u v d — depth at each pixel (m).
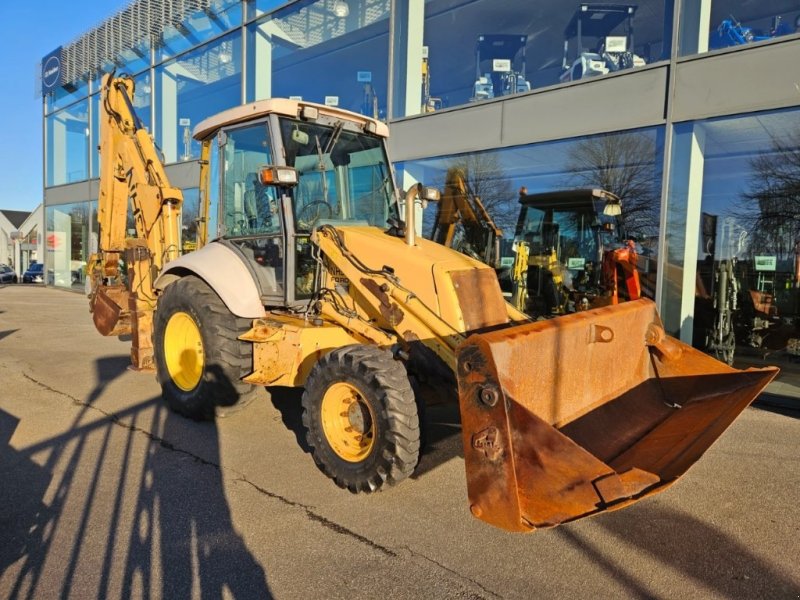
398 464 3.43
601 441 3.40
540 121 8.09
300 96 13.05
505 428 2.55
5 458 4.25
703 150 7.25
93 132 18.03
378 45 11.20
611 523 3.43
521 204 8.93
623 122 7.30
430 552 3.05
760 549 3.13
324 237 4.46
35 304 16.20
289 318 4.70
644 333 4.21
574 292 8.30
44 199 21.61
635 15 8.92
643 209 7.40
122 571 2.81
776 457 4.60
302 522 3.36
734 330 7.70
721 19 7.62
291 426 5.13
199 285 5.08
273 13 12.20
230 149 5.23
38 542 3.07
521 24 10.15
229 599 2.60
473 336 2.73
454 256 4.29
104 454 4.38
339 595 2.65
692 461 2.78
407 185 9.88
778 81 6.11
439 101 10.69
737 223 7.59
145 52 15.70
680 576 2.85
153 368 6.20
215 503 3.58
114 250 7.02
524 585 2.76
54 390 6.27
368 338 4.15
